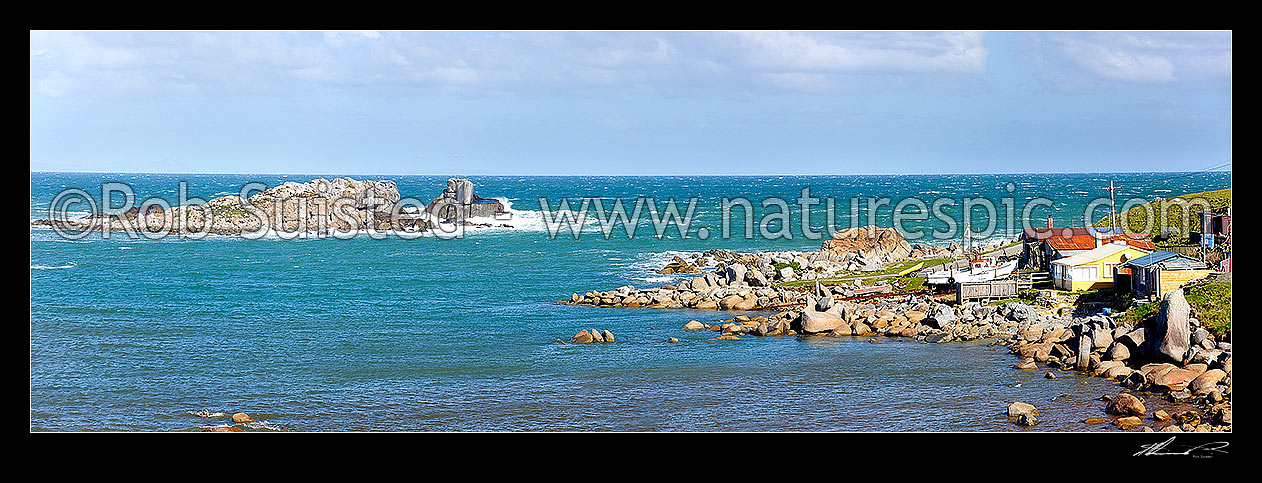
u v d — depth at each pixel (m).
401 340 55.19
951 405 38.25
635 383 43.38
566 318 63.22
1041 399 38.53
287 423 37.09
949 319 54.91
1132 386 39.44
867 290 68.25
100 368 47.53
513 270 93.00
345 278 86.81
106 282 83.25
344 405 40.12
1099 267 61.59
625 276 87.75
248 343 54.47
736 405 39.16
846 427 35.25
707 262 95.38
